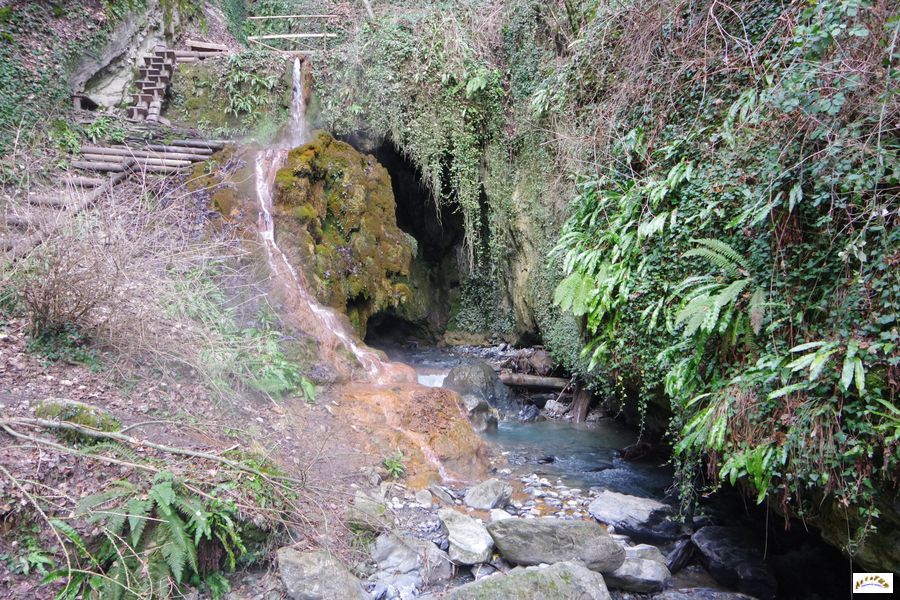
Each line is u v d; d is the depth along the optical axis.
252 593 4.03
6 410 4.32
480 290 13.57
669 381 4.71
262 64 11.73
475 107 11.24
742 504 5.59
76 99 10.21
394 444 6.29
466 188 11.42
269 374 6.36
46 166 8.45
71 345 5.33
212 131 11.37
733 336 4.21
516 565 4.54
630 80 6.39
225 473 4.41
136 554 3.65
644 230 5.19
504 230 11.05
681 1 5.89
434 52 11.40
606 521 5.43
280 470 4.82
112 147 9.75
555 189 8.62
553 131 8.79
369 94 11.72
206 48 13.16
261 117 11.59
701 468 5.01
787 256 4.04
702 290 4.44
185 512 3.96
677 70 5.68
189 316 6.34
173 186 8.74
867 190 3.51
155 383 5.42
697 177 4.99
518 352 11.39
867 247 3.54
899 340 3.26
